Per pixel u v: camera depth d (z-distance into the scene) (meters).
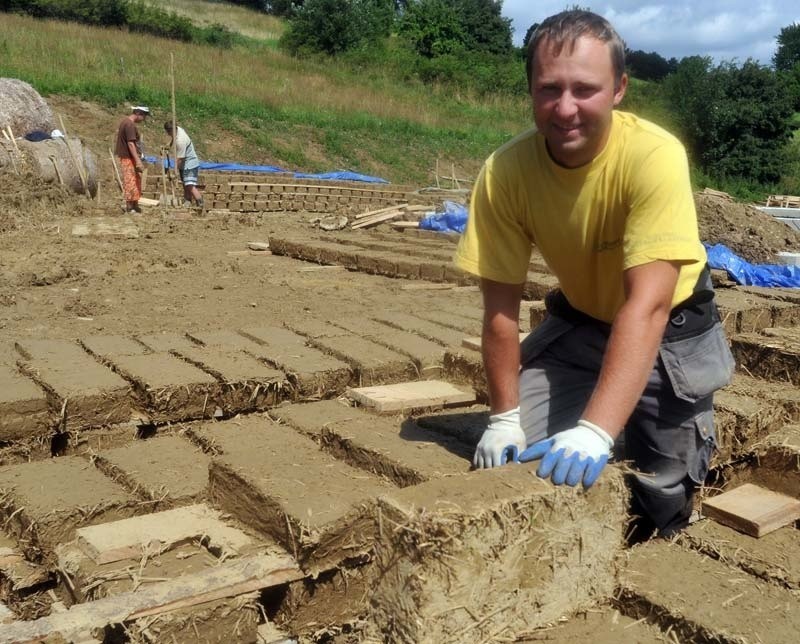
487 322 3.05
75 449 4.18
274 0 54.91
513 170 2.90
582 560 2.65
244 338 5.57
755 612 2.57
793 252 10.60
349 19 37.94
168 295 7.61
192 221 13.08
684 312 3.10
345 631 3.04
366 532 3.04
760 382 4.67
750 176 35.94
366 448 3.54
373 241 11.17
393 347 5.31
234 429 4.07
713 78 36.34
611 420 2.61
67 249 9.89
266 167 21.31
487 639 2.47
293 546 2.94
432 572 2.31
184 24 35.75
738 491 3.54
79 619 2.54
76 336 6.00
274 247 10.66
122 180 14.94
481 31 48.06
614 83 2.62
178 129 14.88
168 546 3.06
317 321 6.25
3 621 2.92
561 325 3.35
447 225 12.84
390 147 27.00
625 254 2.68
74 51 26.02
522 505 2.45
